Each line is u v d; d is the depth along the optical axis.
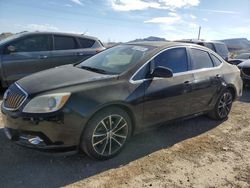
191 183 3.33
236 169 3.73
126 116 3.79
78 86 3.47
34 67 7.14
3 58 6.69
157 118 4.22
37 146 3.30
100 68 4.24
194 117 5.32
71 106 3.27
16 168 3.40
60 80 3.65
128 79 3.83
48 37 7.42
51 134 3.24
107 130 3.63
